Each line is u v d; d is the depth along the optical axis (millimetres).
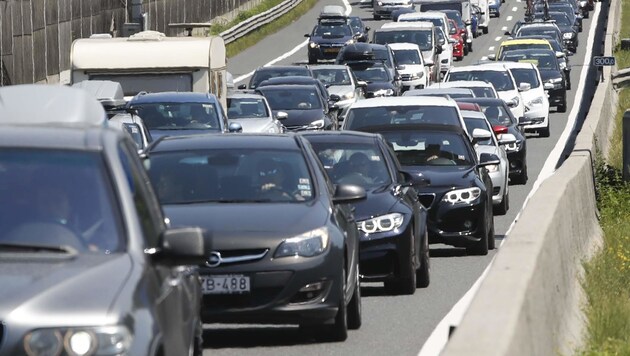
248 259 25031
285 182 27203
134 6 86875
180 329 16516
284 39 167000
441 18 146000
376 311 30641
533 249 20453
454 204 40344
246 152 27859
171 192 26984
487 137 55688
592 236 35438
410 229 32844
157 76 65688
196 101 56188
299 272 25125
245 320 25094
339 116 94688
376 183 34281
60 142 16156
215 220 25531
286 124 78312
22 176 15797
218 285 24969
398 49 121750
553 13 173500
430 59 128625
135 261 15219
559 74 109375
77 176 15844
